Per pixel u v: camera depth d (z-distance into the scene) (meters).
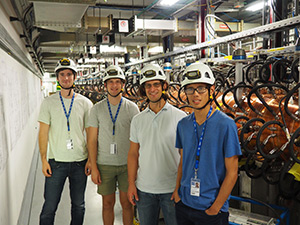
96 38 5.52
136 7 7.32
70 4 2.53
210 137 1.46
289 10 3.10
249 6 4.68
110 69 2.18
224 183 1.42
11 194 2.36
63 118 2.26
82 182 2.36
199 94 1.47
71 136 2.27
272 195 2.42
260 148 1.88
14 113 2.78
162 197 1.81
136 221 2.72
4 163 2.09
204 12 4.32
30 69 5.64
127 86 5.01
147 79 1.76
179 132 1.67
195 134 1.55
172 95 3.45
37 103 8.38
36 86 8.09
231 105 2.63
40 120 2.24
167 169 1.79
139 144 1.94
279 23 2.44
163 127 1.80
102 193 2.28
